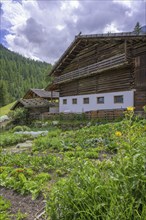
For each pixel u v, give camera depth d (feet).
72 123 52.31
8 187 13.71
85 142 24.45
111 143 20.90
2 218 9.61
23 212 10.28
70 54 69.97
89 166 9.88
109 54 56.59
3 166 18.43
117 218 6.65
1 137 37.32
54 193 8.44
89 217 7.15
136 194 7.27
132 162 7.98
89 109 63.77
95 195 7.59
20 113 80.84
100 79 59.77
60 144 25.27
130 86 50.06
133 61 48.98
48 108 90.12
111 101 55.57
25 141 36.94
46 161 18.16
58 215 7.93
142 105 46.60
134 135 10.16
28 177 14.88
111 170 8.69
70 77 68.90
